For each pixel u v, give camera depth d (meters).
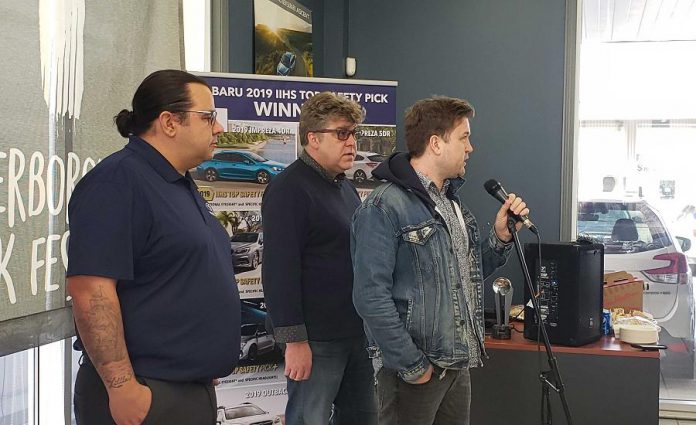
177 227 1.60
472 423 3.07
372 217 1.91
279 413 3.03
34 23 1.88
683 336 4.14
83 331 1.49
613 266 4.24
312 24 4.15
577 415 2.97
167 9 2.66
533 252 3.07
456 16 4.15
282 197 2.30
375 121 3.28
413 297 1.92
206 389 1.69
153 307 1.57
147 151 1.65
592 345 3.01
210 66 3.22
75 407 1.62
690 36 4.16
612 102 4.22
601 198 4.24
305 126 2.37
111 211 1.52
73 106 2.07
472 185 4.13
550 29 4.02
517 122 4.08
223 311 1.67
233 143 2.98
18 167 1.83
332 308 2.33
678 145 4.17
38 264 1.91
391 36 4.24
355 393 2.46
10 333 1.82
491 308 3.93
